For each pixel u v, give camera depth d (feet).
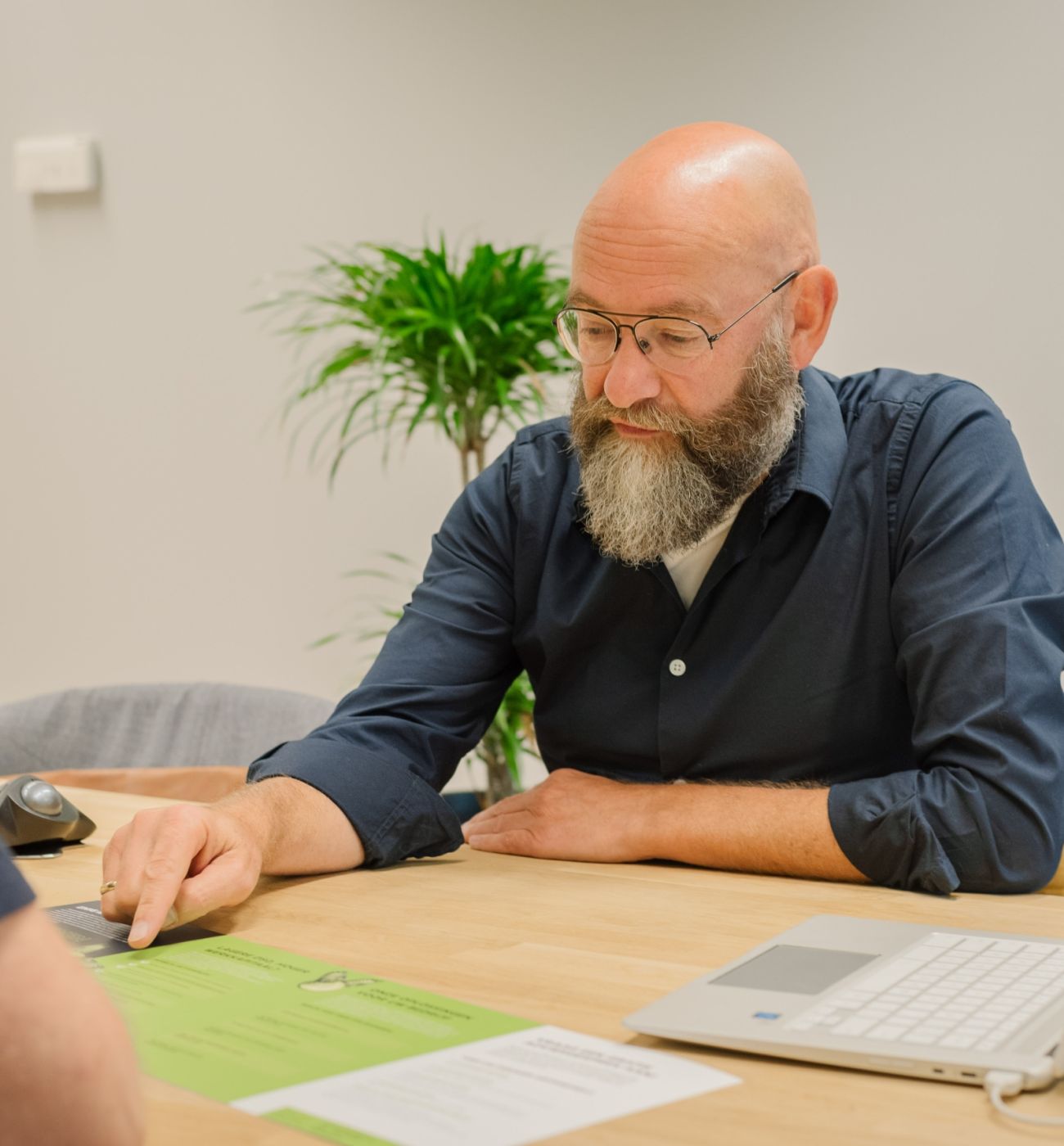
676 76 9.69
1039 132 8.62
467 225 10.39
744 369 4.58
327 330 10.74
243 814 3.96
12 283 12.01
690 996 2.73
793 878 4.17
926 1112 2.25
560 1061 2.48
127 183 11.49
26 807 4.54
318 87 10.76
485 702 5.30
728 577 4.96
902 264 9.09
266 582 11.17
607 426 4.74
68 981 1.58
